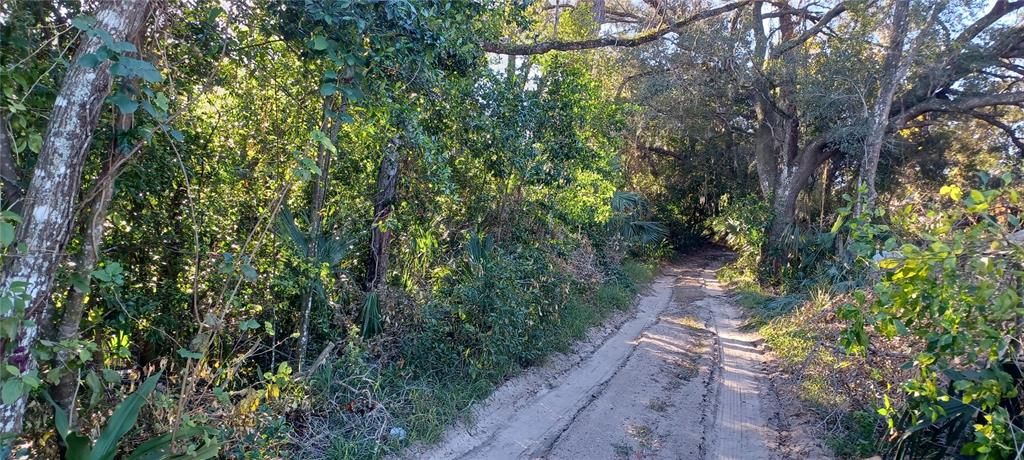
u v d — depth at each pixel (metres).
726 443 6.38
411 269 8.06
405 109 5.97
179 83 4.96
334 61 4.54
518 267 8.38
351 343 6.24
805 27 18.59
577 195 11.63
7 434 3.18
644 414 7.12
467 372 7.07
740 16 18.56
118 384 4.38
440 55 6.25
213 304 5.53
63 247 3.33
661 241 24.50
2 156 3.32
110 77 3.35
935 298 3.92
